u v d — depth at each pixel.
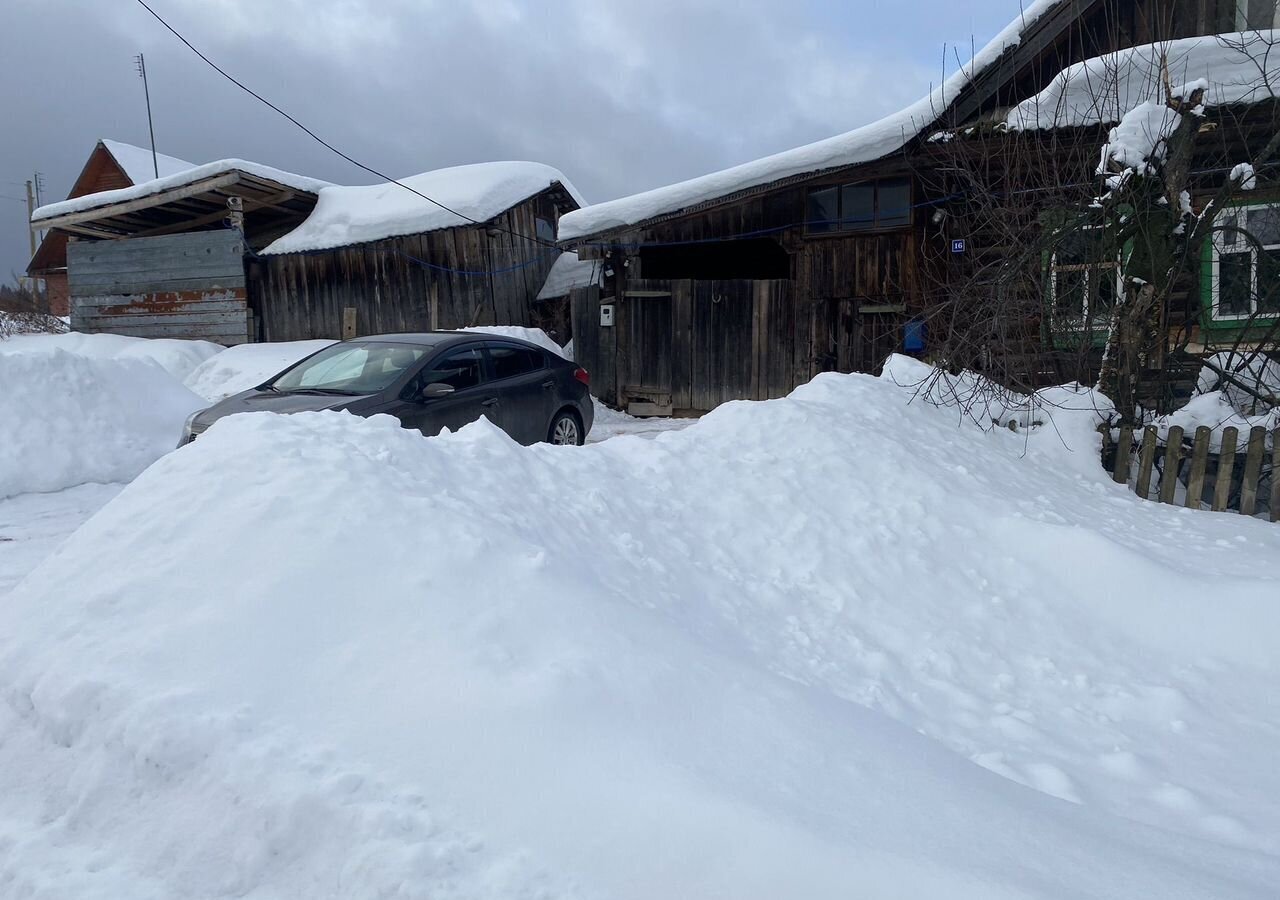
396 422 4.44
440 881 2.04
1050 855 2.21
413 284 17.38
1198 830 2.93
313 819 2.25
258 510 3.41
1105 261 8.22
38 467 8.19
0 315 24.14
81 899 2.19
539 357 9.13
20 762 2.71
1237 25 10.62
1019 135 10.03
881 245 12.59
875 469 5.99
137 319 19.22
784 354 13.37
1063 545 5.20
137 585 3.18
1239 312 9.77
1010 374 8.52
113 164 30.11
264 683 2.72
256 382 15.63
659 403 14.24
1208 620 4.60
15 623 3.16
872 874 1.96
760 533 5.18
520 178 18.17
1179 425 7.52
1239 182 7.56
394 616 2.94
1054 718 3.87
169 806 2.43
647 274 17.14
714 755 2.47
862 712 3.11
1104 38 10.91
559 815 2.19
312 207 19.14
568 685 2.62
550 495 4.64
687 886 1.98
